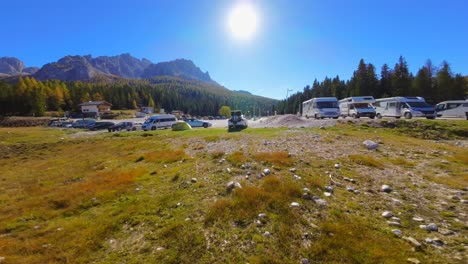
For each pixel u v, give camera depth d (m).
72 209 7.80
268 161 10.70
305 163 10.49
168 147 19.03
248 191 7.34
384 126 22.31
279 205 6.57
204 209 6.76
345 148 13.43
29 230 6.61
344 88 89.12
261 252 4.88
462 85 64.81
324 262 4.57
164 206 7.27
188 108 169.75
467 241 4.97
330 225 5.59
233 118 29.69
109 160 16.50
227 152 13.52
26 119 84.19
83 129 55.69
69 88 135.25
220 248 5.09
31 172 15.51
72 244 5.67
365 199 7.07
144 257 5.04
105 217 6.96
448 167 10.35
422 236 5.20
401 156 12.15
